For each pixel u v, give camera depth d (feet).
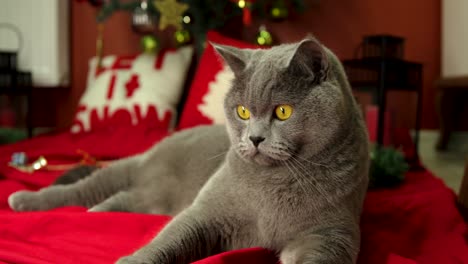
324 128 2.19
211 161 2.78
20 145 4.42
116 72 5.37
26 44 6.27
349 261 2.12
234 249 2.36
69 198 2.99
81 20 6.43
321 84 2.20
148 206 2.95
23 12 6.25
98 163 3.70
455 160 5.40
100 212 2.60
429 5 5.56
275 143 2.18
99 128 5.09
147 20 5.26
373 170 3.49
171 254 2.16
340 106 2.21
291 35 5.81
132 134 4.53
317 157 2.24
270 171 2.24
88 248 2.32
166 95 5.15
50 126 6.69
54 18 6.16
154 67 5.30
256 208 2.27
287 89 2.18
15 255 2.16
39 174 3.47
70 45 6.49
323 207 2.22
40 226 2.47
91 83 5.60
